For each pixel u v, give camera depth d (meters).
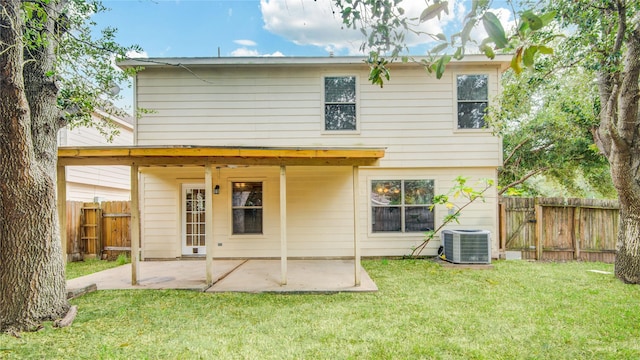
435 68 1.73
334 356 3.07
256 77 8.01
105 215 8.62
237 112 7.97
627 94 5.27
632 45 5.08
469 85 7.98
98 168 11.36
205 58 7.75
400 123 7.99
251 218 8.15
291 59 7.77
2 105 3.54
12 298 3.71
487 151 7.92
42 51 4.17
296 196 8.11
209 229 5.51
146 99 7.91
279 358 3.05
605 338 3.41
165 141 7.89
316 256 8.05
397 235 8.03
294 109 7.99
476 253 7.04
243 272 6.55
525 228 7.98
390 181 8.12
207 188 5.53
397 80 7.99
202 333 3.60
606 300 4.63
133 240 5.64
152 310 4.34
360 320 3.96
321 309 4.37
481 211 8.02
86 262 8.12
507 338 3.42
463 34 1.29
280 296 4.99
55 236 4.04
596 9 5.12
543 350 3.16
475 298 4.78
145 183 8.07
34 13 4.04
